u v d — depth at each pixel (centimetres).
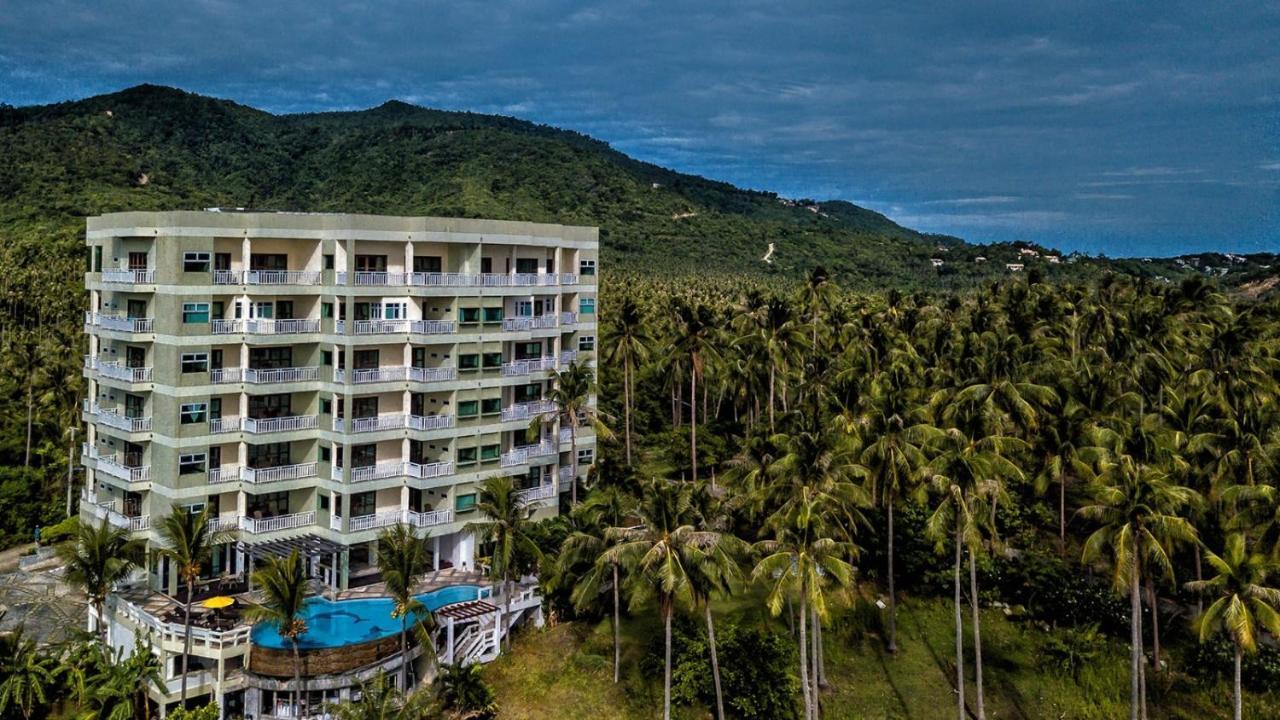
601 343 9400
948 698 5884
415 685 5731
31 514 8988
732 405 12181
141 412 6544
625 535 5172
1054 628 6438
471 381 6994
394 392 6856
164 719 5078
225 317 6494
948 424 7169
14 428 10356
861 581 6994
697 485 5809
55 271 15988
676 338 10388
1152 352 9131
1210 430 7138
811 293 11638
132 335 6400
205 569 6531
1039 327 10506
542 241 7538
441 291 6806
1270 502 5588
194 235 6275
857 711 5747
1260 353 9756
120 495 6662
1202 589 5031
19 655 5416
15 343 12938
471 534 7006
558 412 7438
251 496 6569
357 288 6519
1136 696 5031
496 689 5766
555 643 6259
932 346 10494
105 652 5600
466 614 5925
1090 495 8000
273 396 6694
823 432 6284
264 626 5781
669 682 5222
